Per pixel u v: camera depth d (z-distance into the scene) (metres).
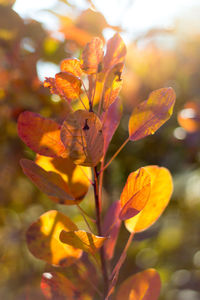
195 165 0.81
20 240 0.89
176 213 1.00
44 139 0.36
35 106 0.65
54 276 0.37
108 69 0.35
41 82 0.66
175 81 0.86
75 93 0.35
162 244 0.99
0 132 0.70
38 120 0.36
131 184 0.35
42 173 0.36
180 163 0.79
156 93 0.36
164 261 1.01
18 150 0.73
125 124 0.81
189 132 0.77
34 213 0.92
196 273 1.00
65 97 0.35
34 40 0.65
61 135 0.33
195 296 0.93
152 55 0.81
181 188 0.87
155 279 0.37
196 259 1.02
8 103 0.66
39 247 0.37
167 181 0.39
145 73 0.82
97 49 0.34
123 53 0.36
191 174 0.85
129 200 0.35
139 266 0.87
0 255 0.90
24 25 0.63
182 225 1.00
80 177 0.38
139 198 0.34
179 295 0.93
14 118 0.66
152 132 0.35
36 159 0.38
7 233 0.89
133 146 0.80
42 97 0.65
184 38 0.80
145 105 0.36
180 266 1.00
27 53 0.68
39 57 0.66
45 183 0.35
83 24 0.61
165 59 0.82
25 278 0.79
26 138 0.36
